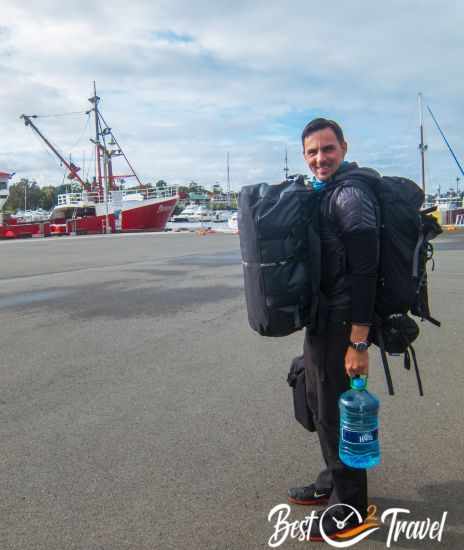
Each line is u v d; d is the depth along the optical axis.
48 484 3.14
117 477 3.21
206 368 5.26
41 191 134.12
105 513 2.85
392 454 3.43
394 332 2.48
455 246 19.02
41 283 11.36
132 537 2.65
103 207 42.69
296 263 2.46
